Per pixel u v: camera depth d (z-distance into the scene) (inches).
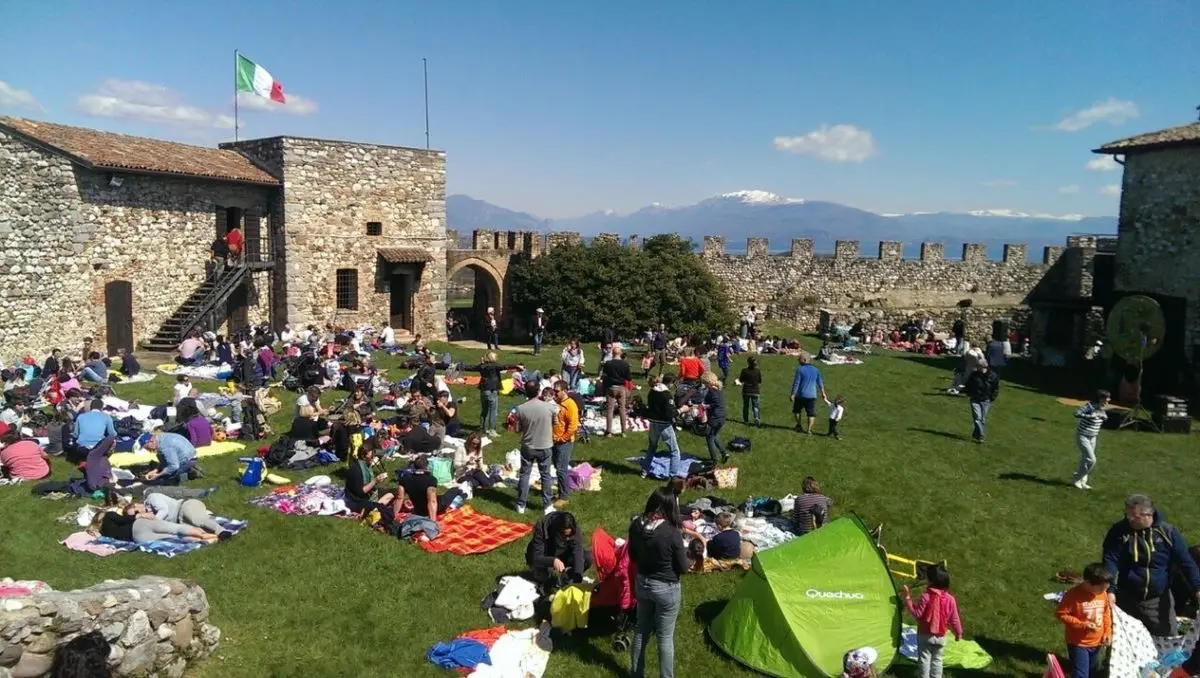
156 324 1096.2
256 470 545.3
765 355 1301.7
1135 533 327.6
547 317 1579.7
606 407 735.7
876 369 1198.3
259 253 1254.9
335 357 989.2
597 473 588.4
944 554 482.3
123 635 286.5
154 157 1088.2
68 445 585.3
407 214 1398.9
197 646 320.5
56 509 479.2
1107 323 994.7
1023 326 1828.2
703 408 738.8
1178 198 1051.3
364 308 1357.0
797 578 357.1
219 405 759.1
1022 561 474.0
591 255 1632.6
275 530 464.4
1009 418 888.9
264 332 1087.0
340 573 410.9
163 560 415.2
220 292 1136.2
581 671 332.8
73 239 967.0
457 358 1184.2
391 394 846.5
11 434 564.1
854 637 344.2
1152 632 322.0
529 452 517.0
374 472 514.9
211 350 1014.4
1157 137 1082.1
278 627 354.0
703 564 432.8
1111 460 721.6
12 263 892.6
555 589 388.8
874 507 557.9
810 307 1772.9
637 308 1584.6
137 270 1061.8
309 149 1261.1
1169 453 758.5
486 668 323.6
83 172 976.9
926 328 1615.4
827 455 683.4
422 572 417.1
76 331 979.9
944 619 316.8
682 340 1299.2
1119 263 1147.9
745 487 589.0
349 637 348.5
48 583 373.4
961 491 601.6
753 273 1809.8
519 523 494.9
